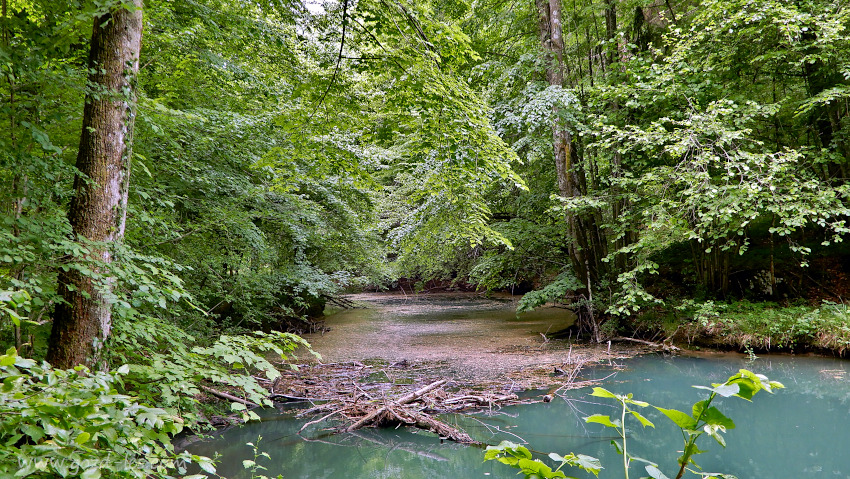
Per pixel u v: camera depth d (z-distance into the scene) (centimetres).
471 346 1052
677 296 1121
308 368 840
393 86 534
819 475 443
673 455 499
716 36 837
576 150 1130
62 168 347
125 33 368
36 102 352
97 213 354
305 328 1244
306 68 620
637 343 1051
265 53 661
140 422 169
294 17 548
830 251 1030
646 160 983
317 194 980
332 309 1750
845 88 745
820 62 866
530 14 1195
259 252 795
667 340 998
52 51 369
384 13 482
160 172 629
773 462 474
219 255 755
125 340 374
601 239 1177
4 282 317
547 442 534
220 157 721
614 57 1174
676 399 671
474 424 590
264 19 655
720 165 813
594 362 891
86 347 341
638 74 921
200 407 538
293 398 675
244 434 565
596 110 1081
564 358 923
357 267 1207
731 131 755
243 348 346
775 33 825
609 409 639
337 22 523
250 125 702
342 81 557
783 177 768
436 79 473
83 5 328
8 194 340
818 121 917
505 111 1050
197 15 589
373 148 933
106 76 358
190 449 516
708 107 770
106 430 157
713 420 105
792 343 893
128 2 327
